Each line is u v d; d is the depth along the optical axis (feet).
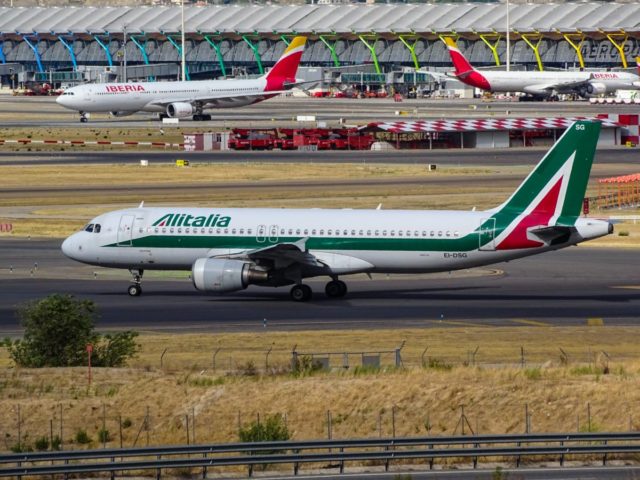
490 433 534.78
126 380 598.34
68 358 647.15
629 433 482.28
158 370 624.18
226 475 475.72
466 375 592.60
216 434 532.32
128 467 453.17
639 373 606.14
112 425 540.11
